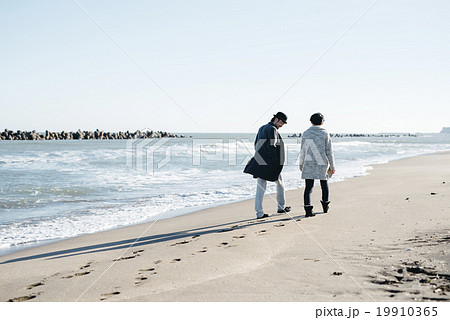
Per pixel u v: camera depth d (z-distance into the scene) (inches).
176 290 122.4
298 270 133.9
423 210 223.9
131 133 2982.3
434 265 126.5
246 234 198.8
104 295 123.0
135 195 381.4
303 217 234.5
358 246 158.2
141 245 192.9
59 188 413.4
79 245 201.9
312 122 242.4
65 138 2581.2
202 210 302.5
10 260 176.2
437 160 761.0
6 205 325.7
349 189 360.8
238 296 114.4
